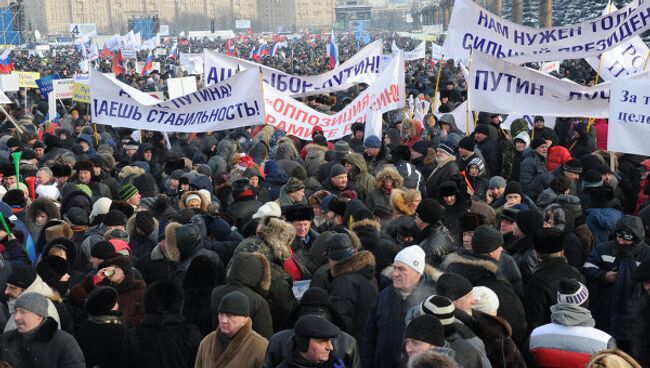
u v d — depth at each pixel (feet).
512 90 41.22
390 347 18.84
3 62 117.70
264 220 22.65
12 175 37.55
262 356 18.04
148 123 40.78
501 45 48.32
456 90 72.28
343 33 596.29
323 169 37.86
